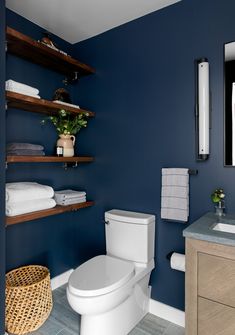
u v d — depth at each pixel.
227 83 1.57
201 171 1.68
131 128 2.02
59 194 2.02
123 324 1.63
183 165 1.76
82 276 1.55
